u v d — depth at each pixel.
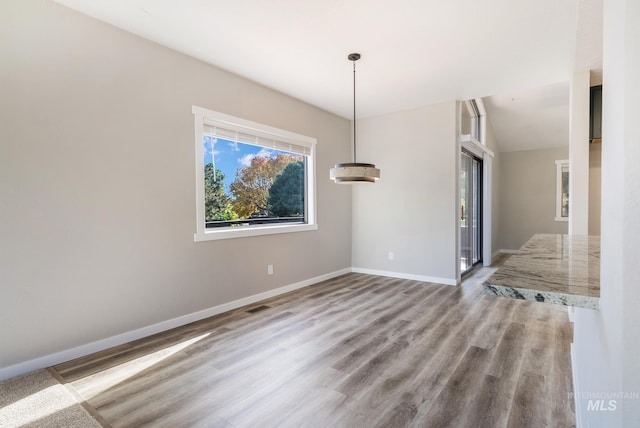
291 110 4.38
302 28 2.73
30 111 2.28
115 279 2.71
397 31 2.78
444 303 3.78
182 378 2.19
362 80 3.83
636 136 0.50
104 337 2.64
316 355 2.51
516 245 7.77
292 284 4.42
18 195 2.23
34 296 2.30
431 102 4.68
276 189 4.36
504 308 3.59
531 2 2.37
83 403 1.92
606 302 0.70
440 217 4.72
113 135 2.68
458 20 2.61
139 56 2.84
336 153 5.24
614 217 0.60
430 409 1.84
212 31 2.77
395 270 5.17
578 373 1.73
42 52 2.32
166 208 3.04
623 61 0.52
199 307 3.31
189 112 3.21
